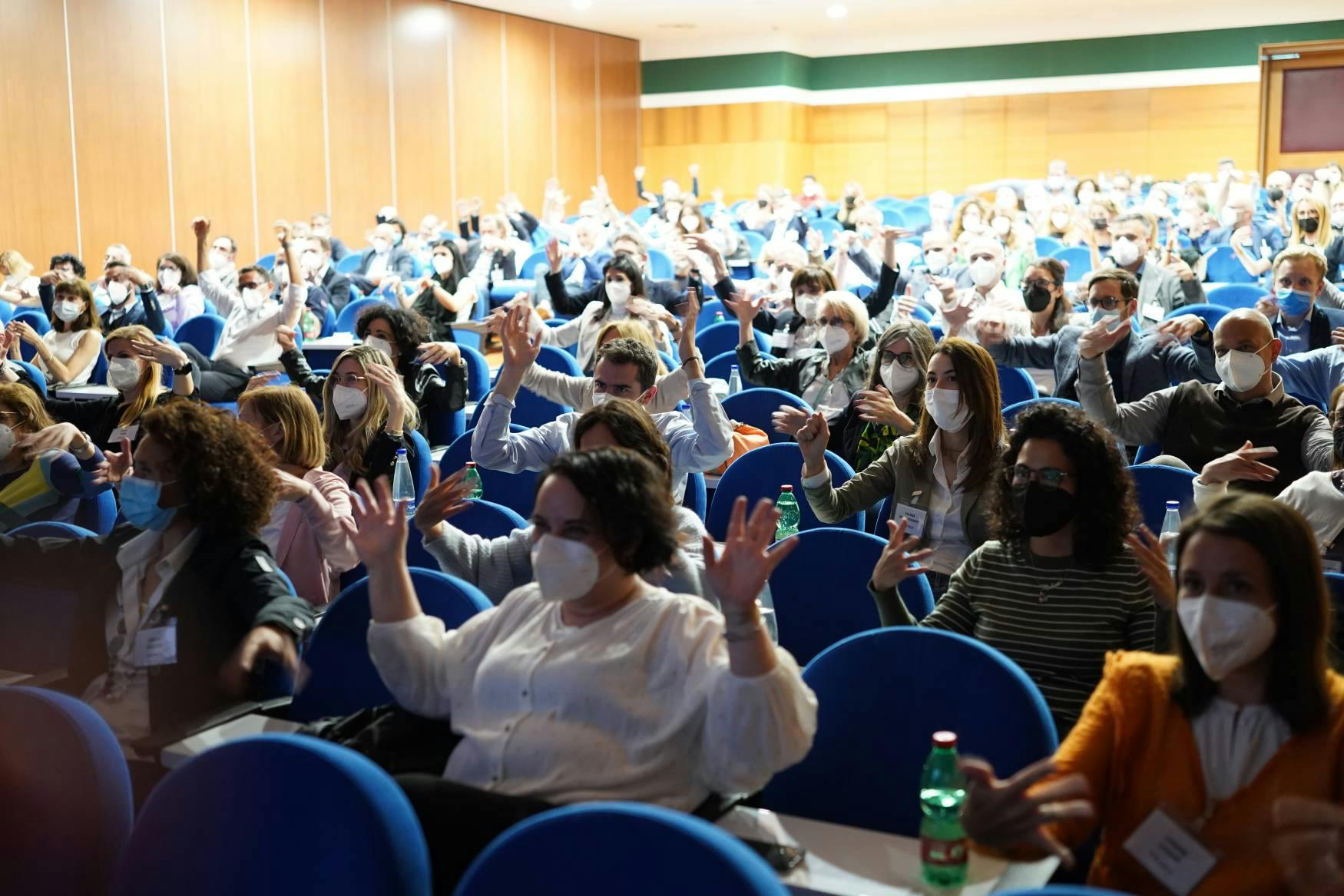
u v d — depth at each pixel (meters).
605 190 18.86
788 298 8.23
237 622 2.86
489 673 2.40
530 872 1.70
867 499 4.09
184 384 6.01
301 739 1.94
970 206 12.71
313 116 17.91
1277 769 1.97
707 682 2.21
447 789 2.19
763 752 2.11
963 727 2.36
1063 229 14.66
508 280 13.96
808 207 19.19
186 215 16.23
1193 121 21.92
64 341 8.53
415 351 6.31
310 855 1.87
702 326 10.38
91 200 15.08
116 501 4.67
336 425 4.77
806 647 3.42
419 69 19.56
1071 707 2.79
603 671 2.29
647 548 2.33
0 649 3.26
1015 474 2.88
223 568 2.88
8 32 14.10
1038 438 2.85
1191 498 4.11
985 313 6.82
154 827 1.97
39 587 3.22
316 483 3.92
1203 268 12.20
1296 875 1.86
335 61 18.19
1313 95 21.06
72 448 4.65
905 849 2.20
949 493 3.94
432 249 12.96
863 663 2.47
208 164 16.48
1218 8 21.39
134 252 15.61
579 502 2.29
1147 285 8.72
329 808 1.86
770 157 23.83
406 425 5.04
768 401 5.89
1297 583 1.97
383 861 1.81
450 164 20.23
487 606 2.88
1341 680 2.03
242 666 2.66
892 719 2.43
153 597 2.88
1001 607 2.92
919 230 17.34
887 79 24.06
